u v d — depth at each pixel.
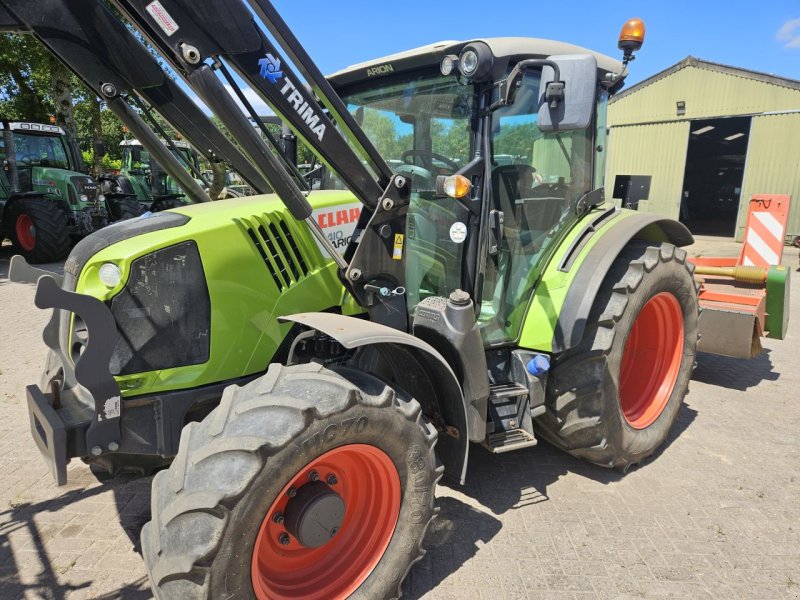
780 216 4.74
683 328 3.50
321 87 2.17
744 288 4.65
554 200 3.14
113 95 2.62
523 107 2.79
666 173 15.03
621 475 3.21
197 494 1.71
